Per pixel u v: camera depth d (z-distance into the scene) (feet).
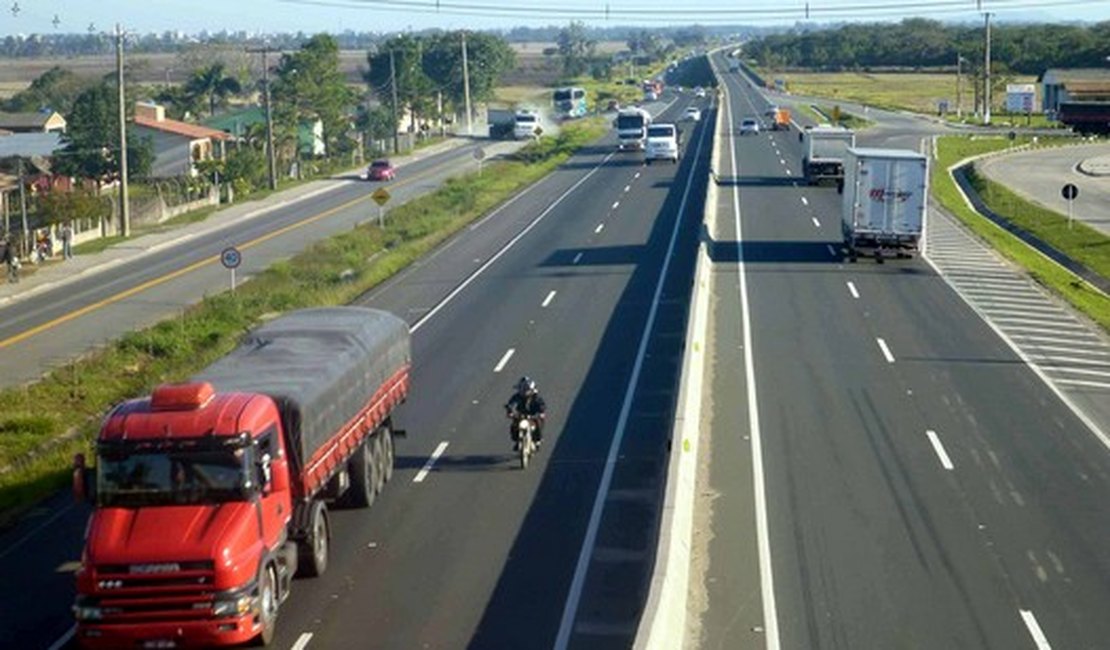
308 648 56.39
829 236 183.01
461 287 152.87
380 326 81.20
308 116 364.58
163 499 56.59
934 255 168.66
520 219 215.72
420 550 68.44
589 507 74.74
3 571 68.18
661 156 296.51
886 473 79.15
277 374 66.33
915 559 64.95
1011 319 128.06
